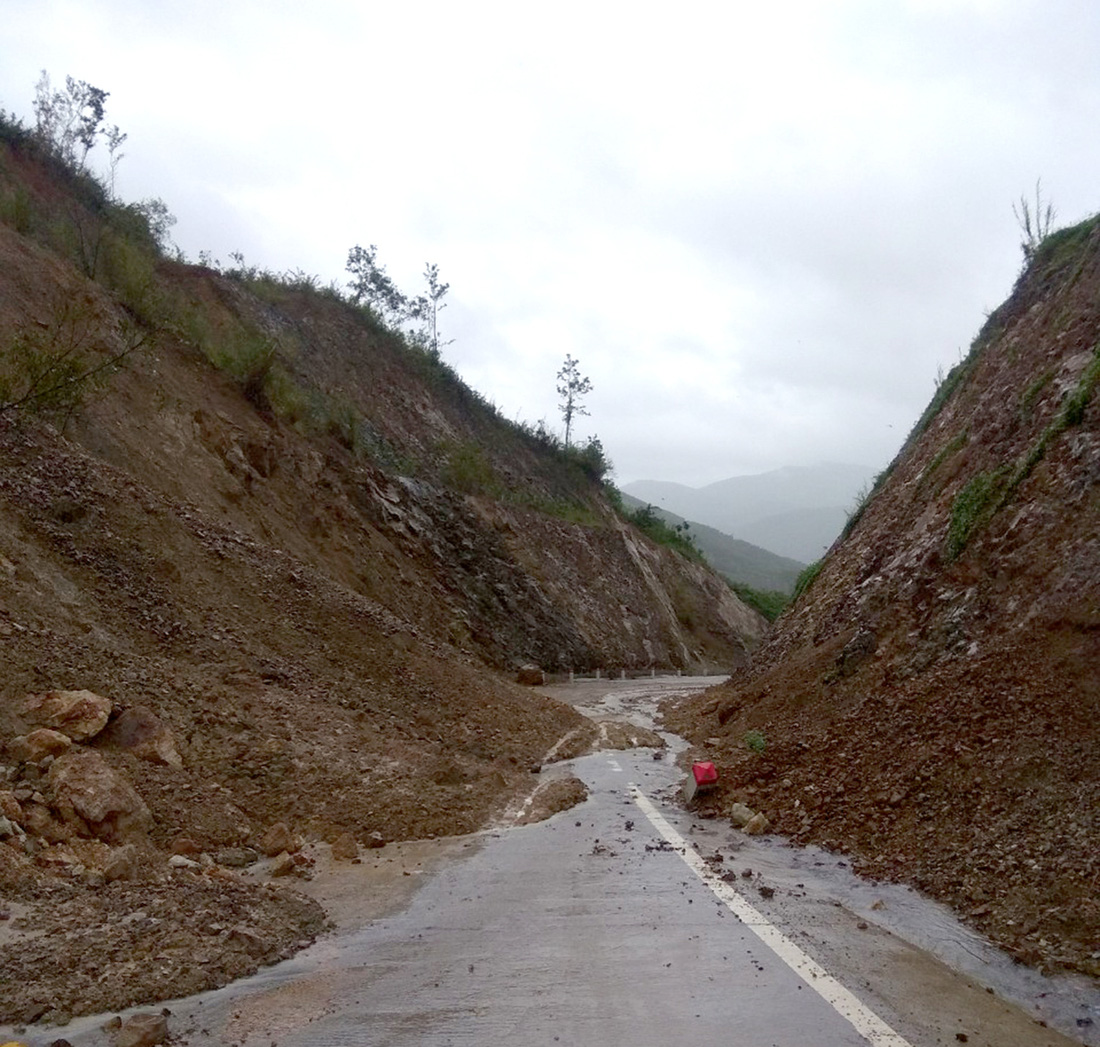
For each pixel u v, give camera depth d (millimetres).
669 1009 3867
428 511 30828
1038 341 14133
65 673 7508
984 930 4867
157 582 10875
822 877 6160
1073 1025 3756
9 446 11328
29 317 16484
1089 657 7305
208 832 6398
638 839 7352
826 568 19391
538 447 50750
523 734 12680
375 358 40969
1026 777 6312
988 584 9711
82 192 26625
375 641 13266
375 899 5590
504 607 30500
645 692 25797
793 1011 3844
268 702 9398
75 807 5668
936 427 18078
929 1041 3559
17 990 3736
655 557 50969
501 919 5188
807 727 10914
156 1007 3805
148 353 19516
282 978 4219
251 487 19953
